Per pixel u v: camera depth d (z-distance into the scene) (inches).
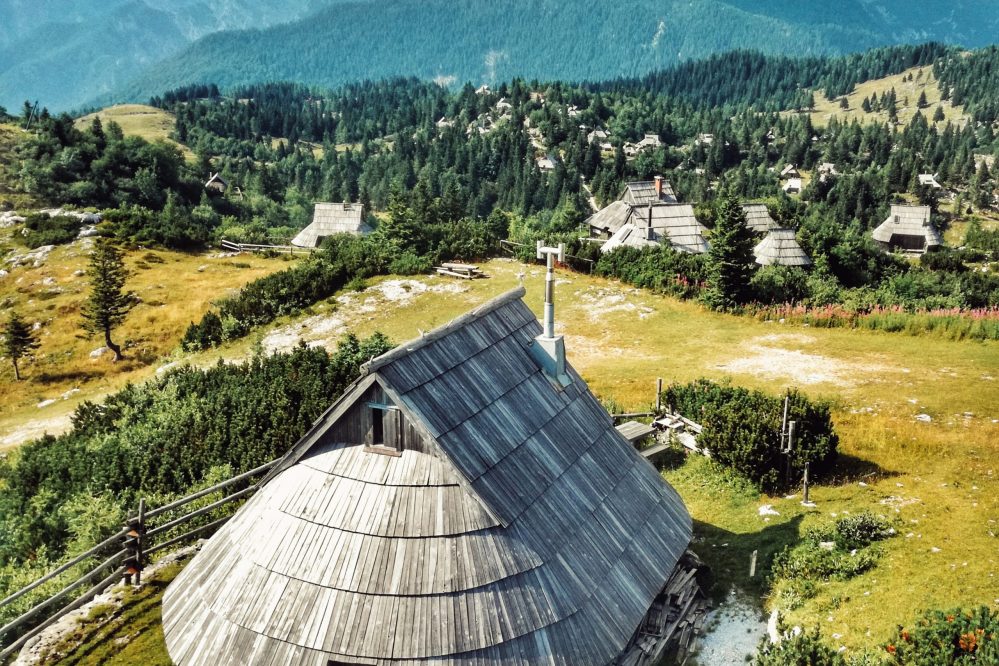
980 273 2893.7
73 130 4571.9
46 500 994.1
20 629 730.8
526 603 558.6
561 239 2426.2
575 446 698.8
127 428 1182.9
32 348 1929.1
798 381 1384.1
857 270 2496.3
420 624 533.0
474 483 576.7
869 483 954.1
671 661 668.1
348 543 561.6
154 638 685.3
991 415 1164.5
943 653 546.9
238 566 585.3
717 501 952.3
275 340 1852.9
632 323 1808.6
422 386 599.5
